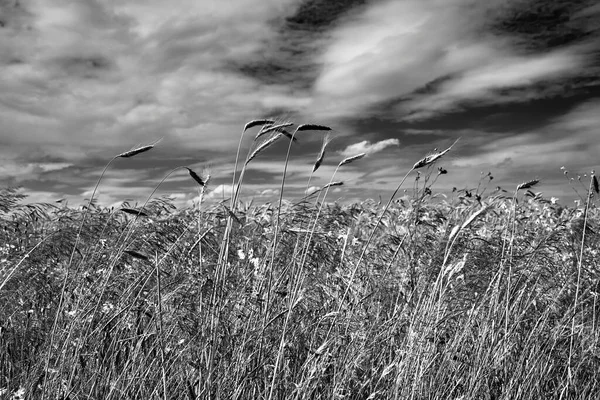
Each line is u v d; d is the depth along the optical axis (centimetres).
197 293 480
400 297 579
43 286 557
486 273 624
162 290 502
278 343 458
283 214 648
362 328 497
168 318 463
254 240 588
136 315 486
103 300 509
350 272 582
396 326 506
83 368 449
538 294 625
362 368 482
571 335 556
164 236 579
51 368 433
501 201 737
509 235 700
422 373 464
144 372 443
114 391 432
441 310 540
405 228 685
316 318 512
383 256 649
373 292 554
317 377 444
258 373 436
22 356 482
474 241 666
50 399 411
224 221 579
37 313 544
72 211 675
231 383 420
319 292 553
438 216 705
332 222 707
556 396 524
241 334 448
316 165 454
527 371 525
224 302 450
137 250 564
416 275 608
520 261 638
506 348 521
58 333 459
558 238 696
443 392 482
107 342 480
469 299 593
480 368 494
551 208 789
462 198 728
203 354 421
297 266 552
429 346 496
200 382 404
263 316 458
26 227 636
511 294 609
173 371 445
